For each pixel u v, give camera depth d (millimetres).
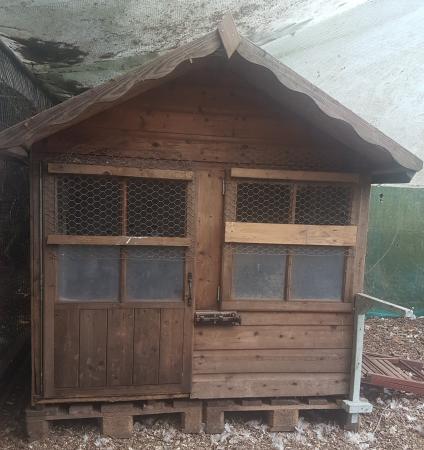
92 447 2744
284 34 4152
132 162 2693
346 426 3055
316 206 2990
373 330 5520
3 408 3160
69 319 2697
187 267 2781
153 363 2807
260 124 2812
